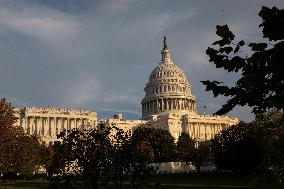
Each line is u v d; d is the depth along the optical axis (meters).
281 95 7.32
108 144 20.44
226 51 7.72
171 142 163.25
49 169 20.62
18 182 101.50
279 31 6.94
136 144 21.11
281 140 11.04
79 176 20.25
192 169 148.75
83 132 20.94
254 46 7.23
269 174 17.81
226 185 74.62
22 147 94.62
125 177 20.47
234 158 107.62
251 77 7.31
